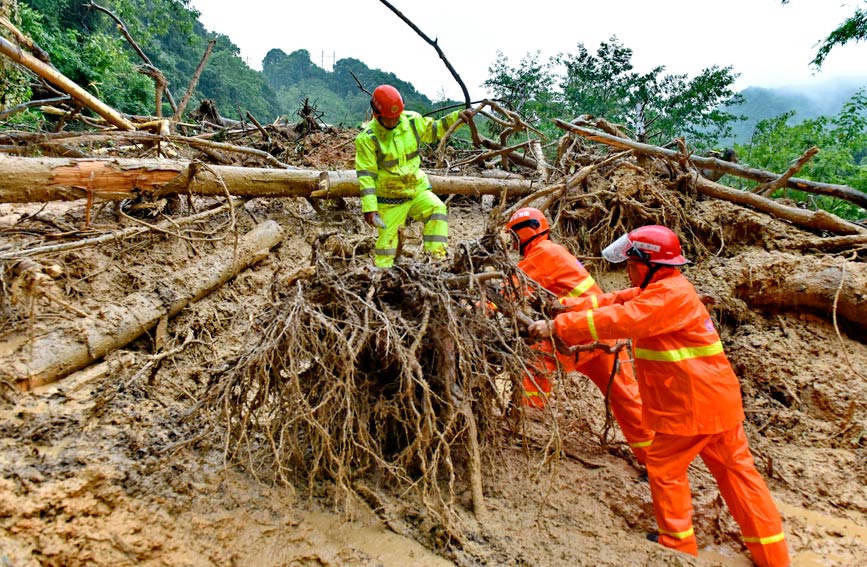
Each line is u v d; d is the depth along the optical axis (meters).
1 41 5.45
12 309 3.73
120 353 3.80
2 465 2.59
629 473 3.85
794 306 5.65
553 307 3.40
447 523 2.84
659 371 3.17
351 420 2.76
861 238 5.94
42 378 3.34
